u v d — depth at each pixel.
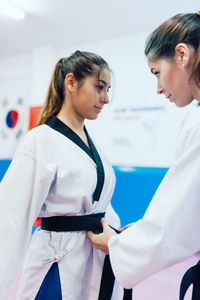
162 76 0.70
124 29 3.62
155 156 3.48
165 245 0.59
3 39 4.05
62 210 0.77
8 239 0.70
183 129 0.66
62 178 0.76
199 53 0.62
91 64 0.83
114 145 3.72
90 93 0.83
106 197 0.89
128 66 3.72
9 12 3.29
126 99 3.69
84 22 3.49
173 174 0.62
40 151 0.76
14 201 0.73
